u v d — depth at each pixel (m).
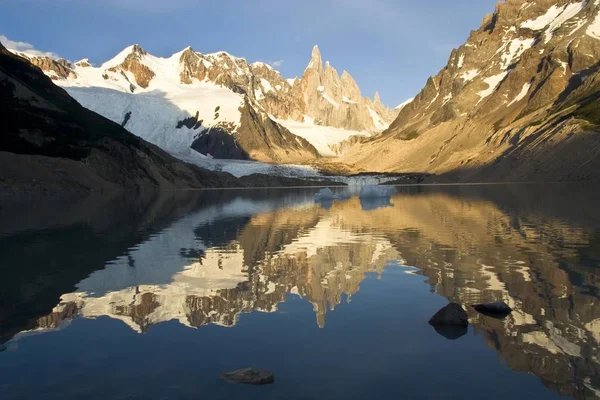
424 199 68.81
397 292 15.39
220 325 12.34
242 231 33.12
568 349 10.28
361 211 50.47
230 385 8.82
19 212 49.97
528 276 16.94
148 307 13.98
